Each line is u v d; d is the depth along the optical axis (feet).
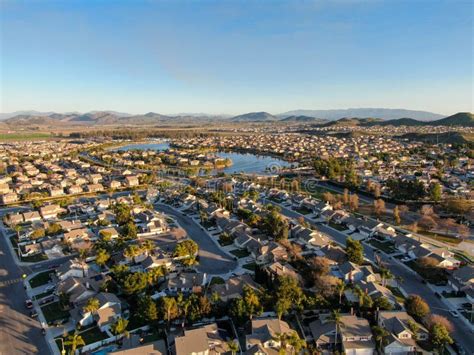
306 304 279.28
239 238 424.46
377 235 443.73
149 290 314.96
